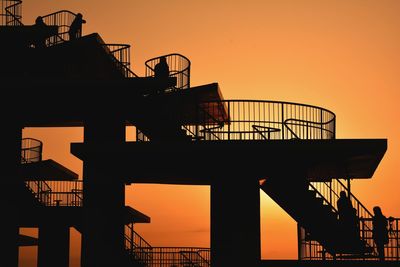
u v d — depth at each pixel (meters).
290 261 36.69
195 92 40.12
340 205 36.31
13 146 44.78
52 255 56.22
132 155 36.03
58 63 44.50
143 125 39.72
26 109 43.12
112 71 44.72
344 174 43.84
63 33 44.66
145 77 38.38
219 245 39.25
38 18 44.75
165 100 39.44
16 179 44.78
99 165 39.59
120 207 41.97
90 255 40.66
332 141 34.59
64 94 40.06
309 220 37.50
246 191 39.41
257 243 39.12
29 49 44.25
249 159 37.00
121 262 41.25
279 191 38.75
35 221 52.75
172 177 43.84
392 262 35.16
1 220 44.12
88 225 40.97
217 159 37.16
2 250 43.72
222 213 39.47
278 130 36.22
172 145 35.38
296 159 36.97
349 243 36.19
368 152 34.72
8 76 41.03
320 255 45.31
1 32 44.25
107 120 41.66
